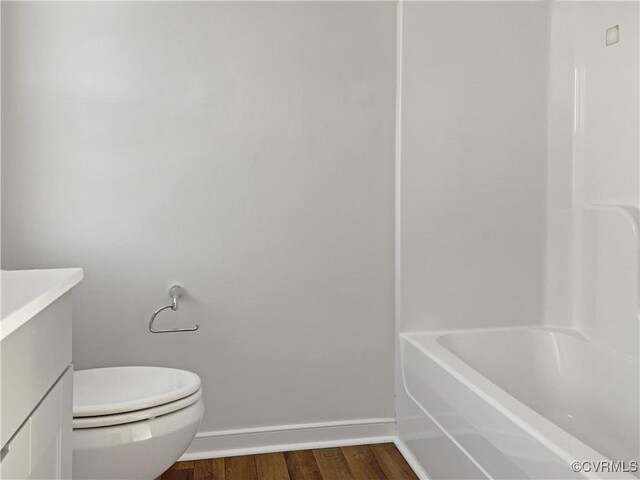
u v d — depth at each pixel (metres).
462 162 2.57
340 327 2.55
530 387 2.52
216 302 2.44
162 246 2.38
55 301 1.22
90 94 2.30
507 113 2.60
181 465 2.36
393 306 2.59
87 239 2.33
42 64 2.26
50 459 1.18
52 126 2.28
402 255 2.54
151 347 2.40
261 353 2.49
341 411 2.57
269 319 2.49
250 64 2.42
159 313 2.40
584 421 2.34
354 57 2.50
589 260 2.46
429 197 2.55
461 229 2.58
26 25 2.24
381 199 2.55
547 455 1.42
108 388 2.05
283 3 2.44
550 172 2.64
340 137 2.51
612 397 2.22
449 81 2.54
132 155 2.35
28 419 1.03
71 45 2.28
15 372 0.95
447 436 2.03
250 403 2.49
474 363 2.50
